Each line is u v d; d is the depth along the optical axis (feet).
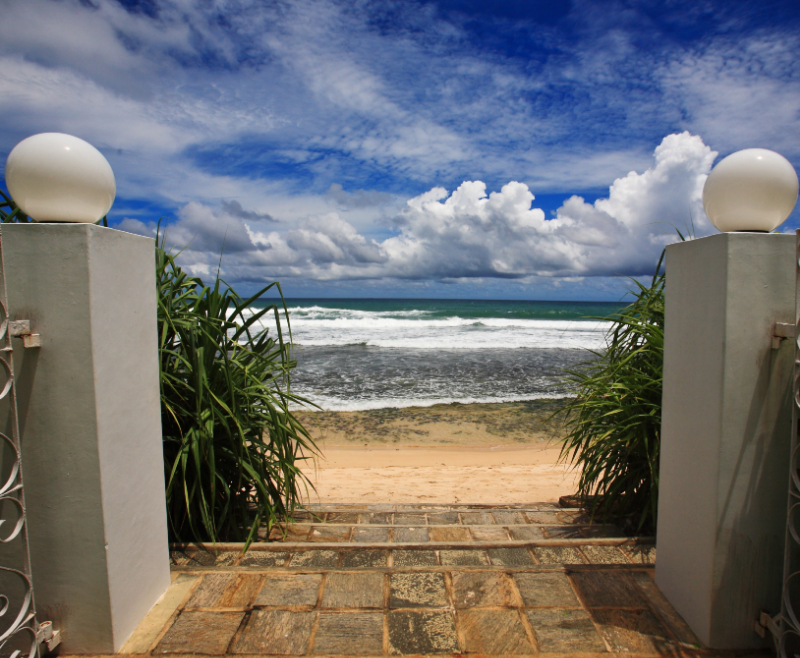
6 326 4.92
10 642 5.75
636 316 10.50
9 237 5.41
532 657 5.86
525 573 7.59
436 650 5.96
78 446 5.64
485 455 22.18
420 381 38.91
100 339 5.64
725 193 5.96
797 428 5.27
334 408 30.73
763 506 5.91
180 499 8.77
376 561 8.24
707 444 6.09
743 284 5.70
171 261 9.21
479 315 115.14
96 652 5.91
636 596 7.07
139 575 6.45
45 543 5.77
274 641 6.10
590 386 10.86
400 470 18.97
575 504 12.38
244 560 8.21
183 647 6.00
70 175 5.46
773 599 6.00
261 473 9.34
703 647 6.07
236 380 9.45
